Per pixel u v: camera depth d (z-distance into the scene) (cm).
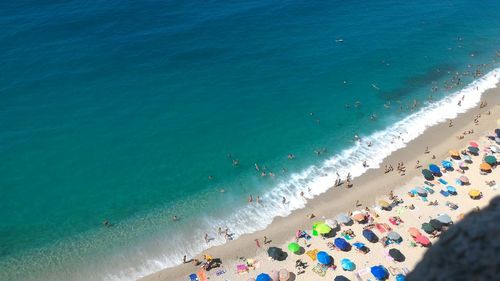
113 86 7600
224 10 10400
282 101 7438
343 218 5081
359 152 6322
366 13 10556
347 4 10994
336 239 4809
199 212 5388
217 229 5159
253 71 8212
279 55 8744
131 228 5169
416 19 10288
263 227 5162
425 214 5219
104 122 6794
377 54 8875
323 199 5528
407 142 6494
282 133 6731
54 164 6012
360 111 7231
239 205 5478
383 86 7894
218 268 4666
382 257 4697
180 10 10300
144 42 8925
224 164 6141
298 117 7075
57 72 7850
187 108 7194
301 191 5659
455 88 7838
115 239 5022
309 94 7638
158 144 6444
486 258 682
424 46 9206
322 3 10969
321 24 9994
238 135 6675
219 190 5706
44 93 7319
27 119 6756
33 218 5281
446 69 8431
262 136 6662
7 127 6569
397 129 6794
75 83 7619
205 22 9819
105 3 10356
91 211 5397
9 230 5119
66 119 6806
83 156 6169
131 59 8369
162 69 8144
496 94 7606
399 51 9000
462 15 10506
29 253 4844
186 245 4962
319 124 6925
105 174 5916
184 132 6688
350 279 4475
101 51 8538
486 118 6956
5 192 5581
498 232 692
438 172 5788
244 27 9706
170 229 5153
